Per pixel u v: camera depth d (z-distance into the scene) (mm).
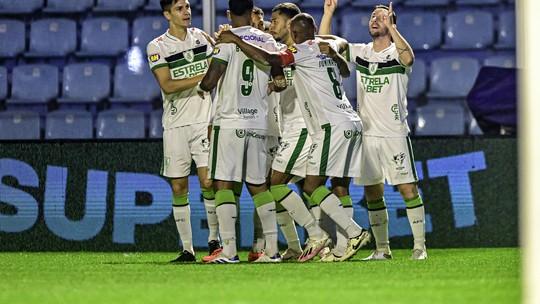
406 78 28922
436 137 34750
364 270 23656
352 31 43781
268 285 19672
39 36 44062
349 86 40906
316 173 27156
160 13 44188
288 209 27953
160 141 34781
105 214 34969
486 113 35844
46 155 35062
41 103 42531
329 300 16875
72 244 35062
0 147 35250
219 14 42125
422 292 18250
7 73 42938
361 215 34344
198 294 18000
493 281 20531
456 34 43875
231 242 27391
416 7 44312
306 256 27859
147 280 21234
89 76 42875
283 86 26250
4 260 29688
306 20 27375
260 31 27094
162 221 34781
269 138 29031
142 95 42500
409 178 28984
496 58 43125
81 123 41312
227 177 26734
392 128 28844
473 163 34781
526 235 12734
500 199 34719
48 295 18281
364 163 29062
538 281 12625
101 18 44094
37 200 35094
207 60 29094
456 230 34750
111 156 34969
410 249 34531
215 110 27047
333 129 27000
